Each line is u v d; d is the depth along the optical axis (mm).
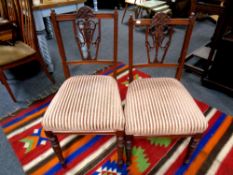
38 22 1744
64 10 1812
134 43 2775
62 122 948
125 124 958
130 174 1169
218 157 1248
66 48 2654
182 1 2918
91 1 4371
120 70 2164
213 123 1486
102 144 1356
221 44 1607
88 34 1197
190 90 1850
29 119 1549
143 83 1203
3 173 1179
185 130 942
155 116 962
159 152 1291
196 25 3363
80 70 2162
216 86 1807
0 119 1544
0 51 1656
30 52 1669
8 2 1719
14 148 1325
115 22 1144
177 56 2410
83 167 1210
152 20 1091
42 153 1294
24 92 1843
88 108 1001
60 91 1141
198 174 1159
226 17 1485
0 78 1576
